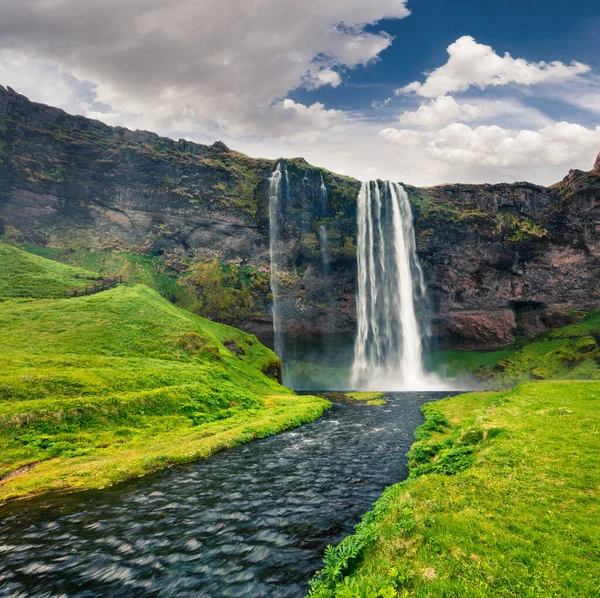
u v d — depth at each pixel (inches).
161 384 1296.8
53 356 1339.8
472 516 343.0
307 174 4010.8
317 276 3841.0
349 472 719.1
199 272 3550.7
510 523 321.4
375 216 4008.4
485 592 232.1
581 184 3786.9
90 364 1316.4
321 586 295.7
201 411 1229.1
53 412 904.3
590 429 583.8
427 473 584.7
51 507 553.6
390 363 3846.0
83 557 409.4
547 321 3853.3
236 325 3464.6
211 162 4217.5
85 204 3654.0
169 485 653.9
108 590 350.6
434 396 2324.1
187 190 3897.6
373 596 233.8
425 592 241.0
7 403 910.4
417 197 4284.0
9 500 580.7
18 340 1470.2
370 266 3919.8
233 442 965.8
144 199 3782.0
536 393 1011.9
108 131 4065.0
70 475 683.4
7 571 383.9
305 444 976.9
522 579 241.8
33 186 3454.7
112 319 1811.0
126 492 618.8
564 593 223.5
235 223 3858.3
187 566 387.2
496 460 491.2
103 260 3388.3
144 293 2383.1
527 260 3939.5
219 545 430.6
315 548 414.6
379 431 1152.8
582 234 3757.4
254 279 3671.3
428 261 3996.1
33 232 3373.5
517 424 658.2
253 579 358.6
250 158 4564.5
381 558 304.3
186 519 507.5
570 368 3134.8
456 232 3949.3
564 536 291.6
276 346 3826.3
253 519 503.2
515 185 4202.8
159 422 1059.3
